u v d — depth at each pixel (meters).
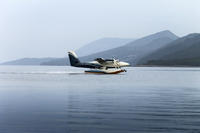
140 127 13.98
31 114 17.70
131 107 20.84
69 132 12.97
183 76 86.62
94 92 33.62
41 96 28.91
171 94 31.28
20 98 27.05
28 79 67.19
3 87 42.38
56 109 19.72
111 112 18.50
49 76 83.69
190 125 14.45
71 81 57.81
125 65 83.25
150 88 40.22
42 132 12.95
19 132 12.92
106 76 81.62
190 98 27.14
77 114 17.73
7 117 16.58
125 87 41.94
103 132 12.99
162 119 16.03
